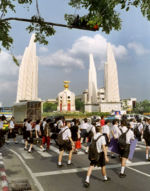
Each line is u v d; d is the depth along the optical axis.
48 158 8.73
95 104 69.25
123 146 6.09
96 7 5.48
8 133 13.58
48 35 7.40
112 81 67.94
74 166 7.25
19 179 5.59
